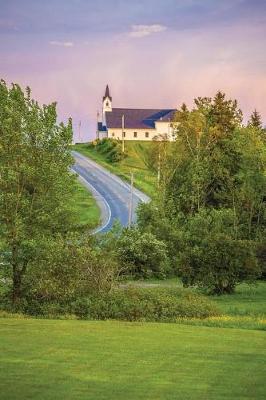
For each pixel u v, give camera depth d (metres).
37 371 24.66
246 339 34.38
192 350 30.28
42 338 32.34
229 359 28.31
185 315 45.31
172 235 79.94
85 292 46.88
